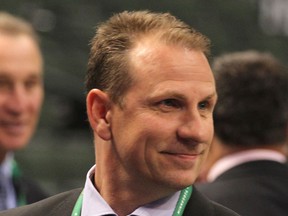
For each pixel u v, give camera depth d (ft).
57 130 34.42
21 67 18.11
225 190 13.89
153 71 9.41
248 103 14.84
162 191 9.61
